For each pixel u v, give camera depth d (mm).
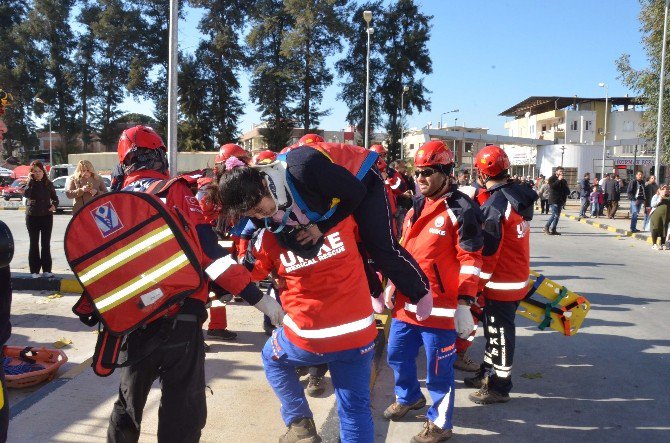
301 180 2486
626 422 4094
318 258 2635
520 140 51906
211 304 5367
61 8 56031
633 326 6715
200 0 47906
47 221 8047
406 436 3807
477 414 4215
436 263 3475
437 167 3508
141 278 2428
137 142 2934
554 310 4953
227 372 4590
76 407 3842
